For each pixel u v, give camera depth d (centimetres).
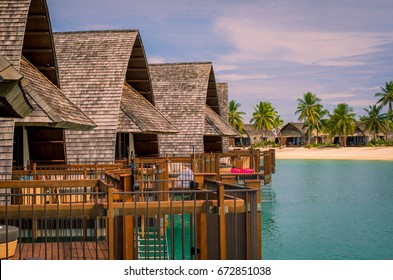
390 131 13262
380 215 2530
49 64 2166
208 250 1019
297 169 6209
